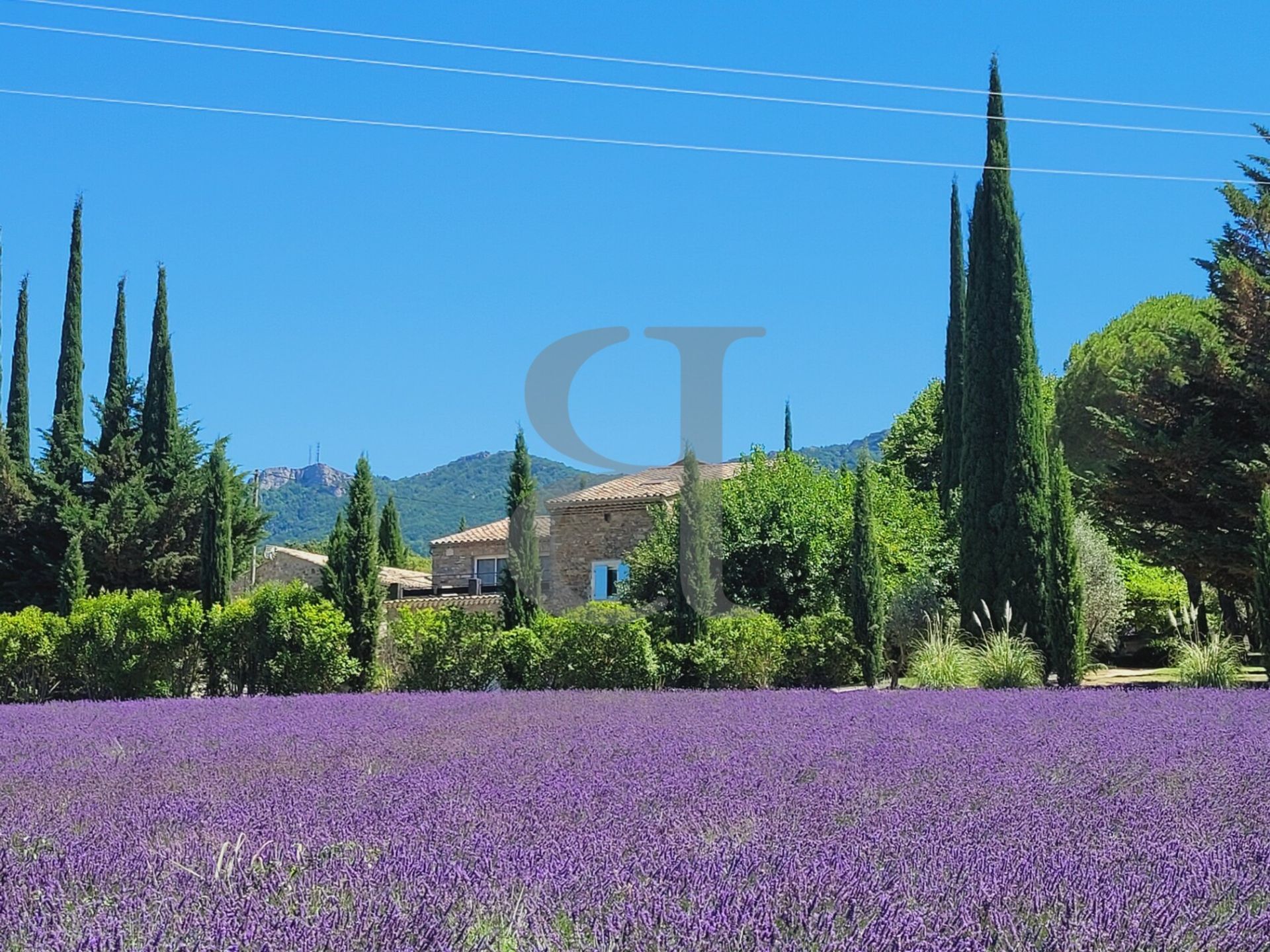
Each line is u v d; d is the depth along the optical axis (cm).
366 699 1298
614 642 1844
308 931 272
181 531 3291
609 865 341
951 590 2400
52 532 3266
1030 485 1933
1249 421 2048
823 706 1039
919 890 314
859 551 1889
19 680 1888
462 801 479
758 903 293
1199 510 2025
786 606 2325
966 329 2048
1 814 474
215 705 1226
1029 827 414
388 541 4972
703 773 563
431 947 265
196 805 484
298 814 449
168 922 283
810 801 472
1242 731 755
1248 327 2033
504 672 1872
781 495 2384
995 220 2036
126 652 1858
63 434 3444
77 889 323
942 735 742
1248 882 330
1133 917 289
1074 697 1104
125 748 748
